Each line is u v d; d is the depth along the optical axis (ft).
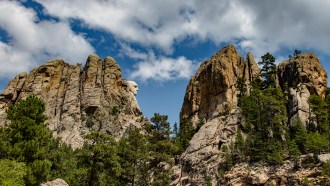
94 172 197.26
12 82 560.61
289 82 324.80
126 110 534.78
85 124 471.62
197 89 372.58
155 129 248.32
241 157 245.24
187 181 262.06
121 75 581.53
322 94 304.50
